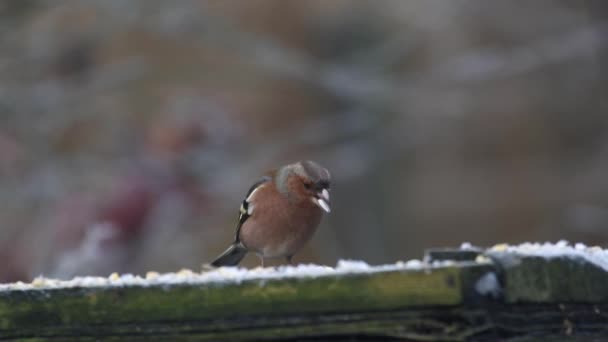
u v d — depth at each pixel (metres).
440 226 18.17
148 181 12.68
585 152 18.12
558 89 17.55
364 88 15.37
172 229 12.63
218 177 13.61
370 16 17.62
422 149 18.53
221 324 4.75
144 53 16.61
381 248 18.00
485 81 16.95
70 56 15.66
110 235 11.23
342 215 18.05
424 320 4.71
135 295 4.76
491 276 4.71
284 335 4.73
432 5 17.23
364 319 4.71
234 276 4.88
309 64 15.58
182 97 15.62
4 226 13.55
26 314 4.74
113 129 15.10
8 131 14.60
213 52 16.89
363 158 16.78
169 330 4.76
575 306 4.77
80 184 14.02
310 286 4.72
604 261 4.89
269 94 17.34
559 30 16.58
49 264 11.52
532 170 18.33
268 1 17.45
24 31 15.18
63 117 14.91
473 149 18.61
